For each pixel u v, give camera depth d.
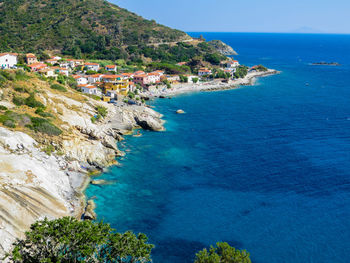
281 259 48.88
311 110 144.88
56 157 72.06
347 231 55.75
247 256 37.78
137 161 84.00
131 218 58.34
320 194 68.31
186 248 50.91
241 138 104.69
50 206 54.53
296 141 101.94
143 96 160.38
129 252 39.03
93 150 80.69
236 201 65.25
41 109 84.56
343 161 85.50
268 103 160.12
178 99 166.12
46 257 38.62
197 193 68.19
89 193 66.06
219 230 55.62
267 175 77.19
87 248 37.41
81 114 94.25
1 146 62.47
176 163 83.50
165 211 61.12
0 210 45.91
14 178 54.56
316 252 50.47
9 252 41.25
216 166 82.06
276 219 59.09
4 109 77.00
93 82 163.38
